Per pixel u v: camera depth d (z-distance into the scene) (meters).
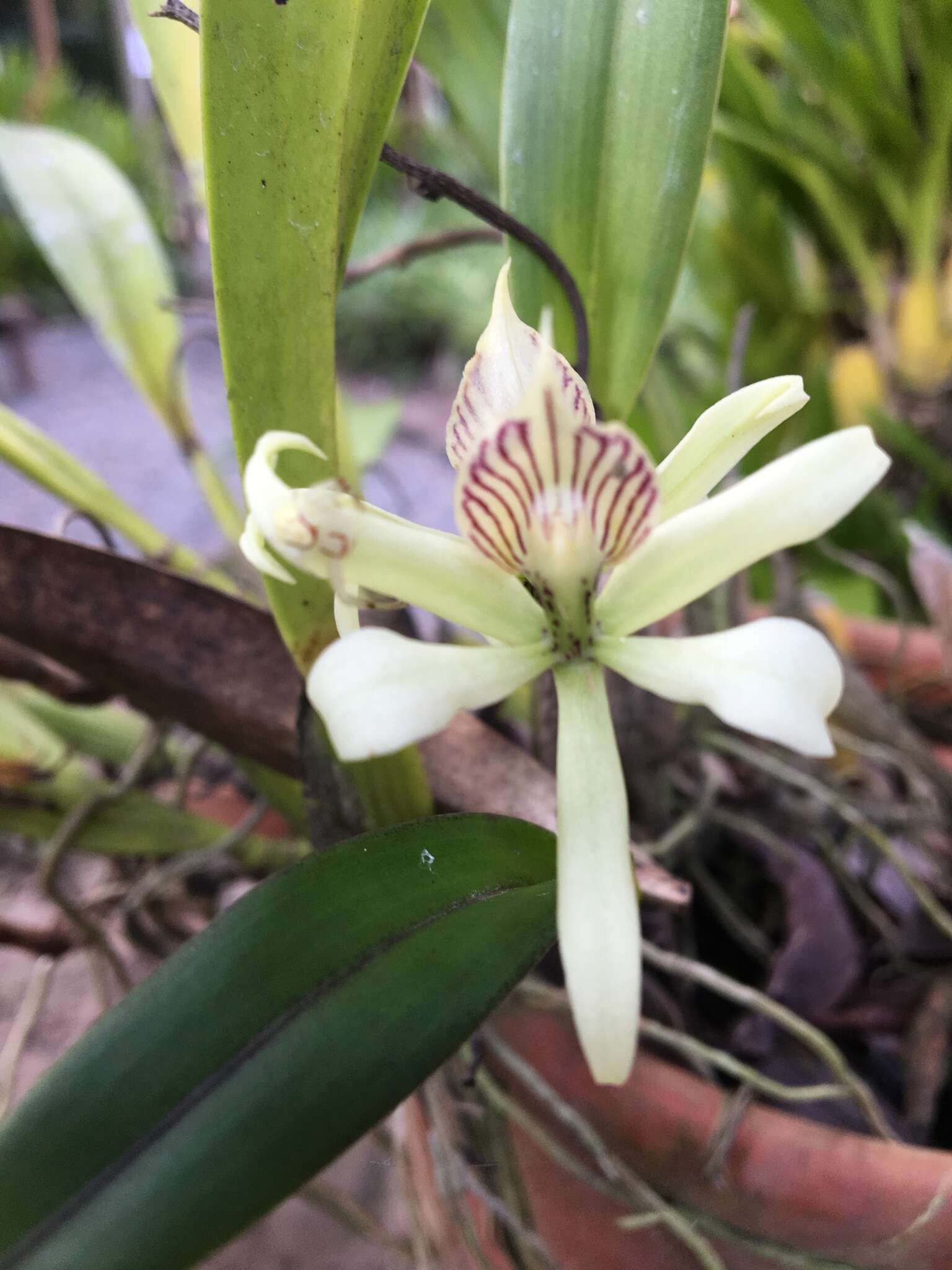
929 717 0.18
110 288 0.16
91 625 0.10
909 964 0.14
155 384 0.16
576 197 0.11
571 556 0.08
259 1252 0.17
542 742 0.12
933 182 0.19
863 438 0.07
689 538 0.08
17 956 0.22
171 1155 0.06
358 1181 0.18
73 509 0.14
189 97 0.13
